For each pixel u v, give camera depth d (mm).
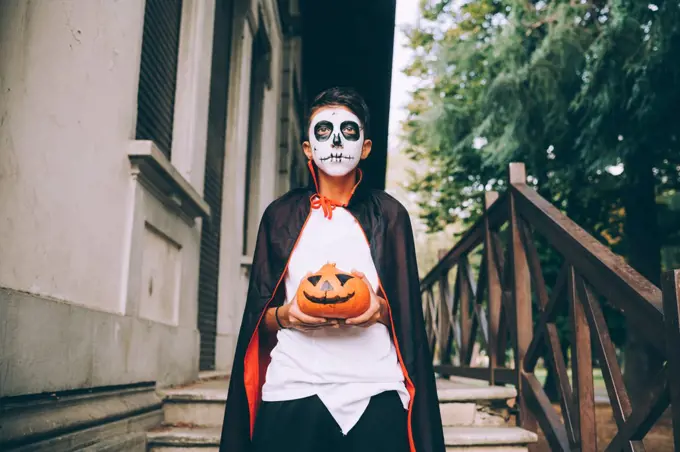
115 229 2795
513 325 3596
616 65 7867
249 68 6262
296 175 11375
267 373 1789
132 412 2795
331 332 1760
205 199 4953
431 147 11305
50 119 2213
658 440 5840
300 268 1820
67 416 2219
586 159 8664
